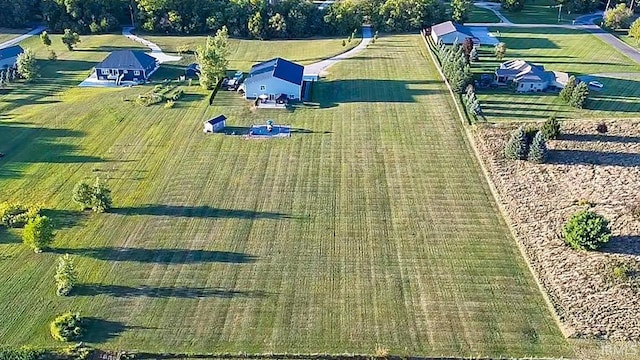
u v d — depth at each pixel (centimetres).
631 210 5125
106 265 4572
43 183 5722
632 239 4747
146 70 8600
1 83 8381
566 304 4153
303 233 4975
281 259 4659
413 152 6303
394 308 4169
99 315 4091
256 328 4000
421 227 5053
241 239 4894
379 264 4606
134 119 7162
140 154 6288
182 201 5419
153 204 5369
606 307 4103
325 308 4169
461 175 5856
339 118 7131
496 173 5838
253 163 6091
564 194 5450
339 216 5206
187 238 4894
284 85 7575
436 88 8006
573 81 7338
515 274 4484
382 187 5650
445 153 6278
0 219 5106
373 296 4278
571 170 5838
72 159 6191
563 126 6712
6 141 6606
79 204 5316
